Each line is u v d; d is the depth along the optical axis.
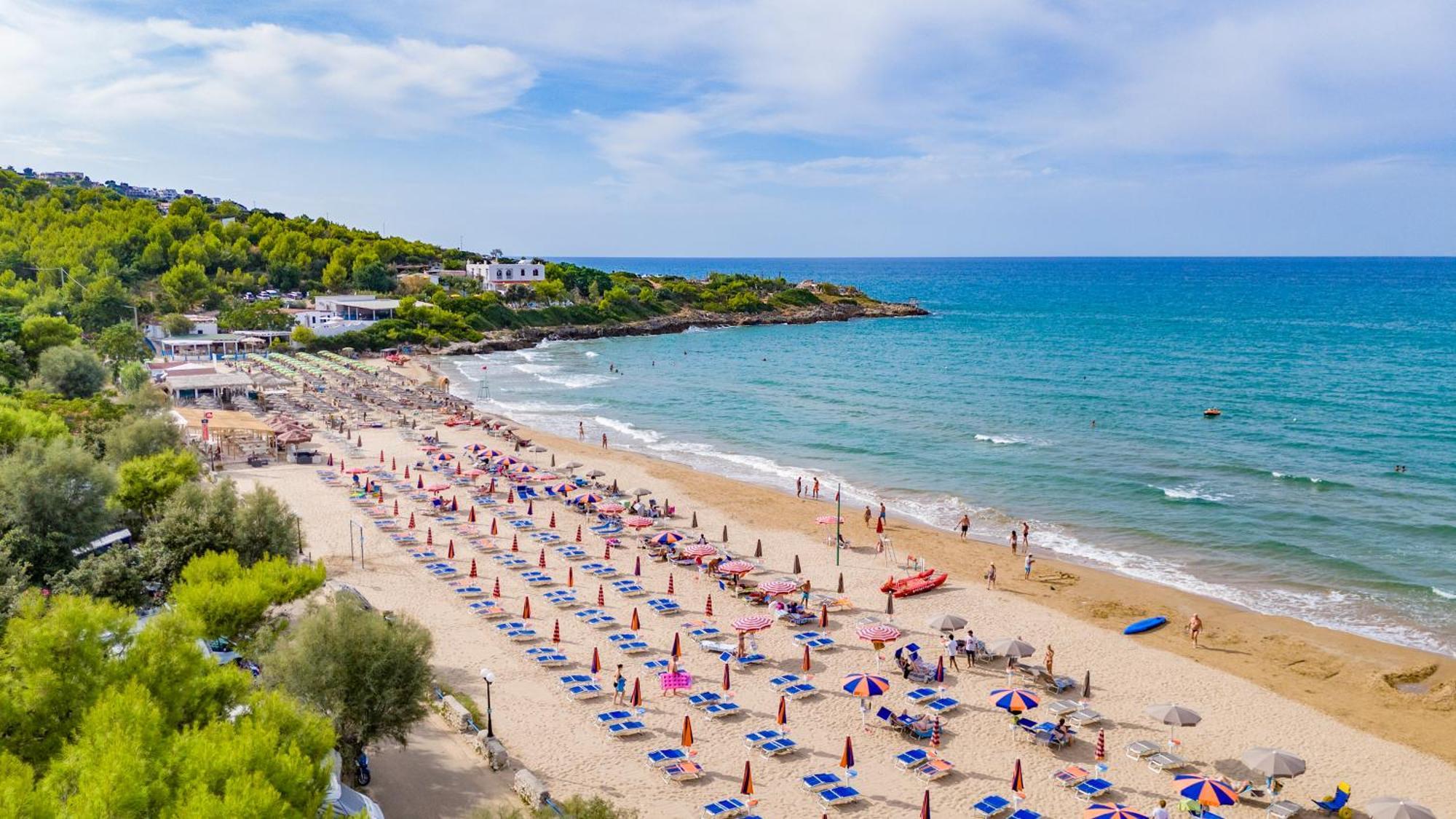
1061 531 51.44
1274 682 32.72
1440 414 84.44
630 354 149.25
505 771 25.62
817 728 28.84
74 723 18.20
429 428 80.50
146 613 30.39
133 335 100.44
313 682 23.31
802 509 56.31
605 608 38.72
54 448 36.00
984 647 34.31
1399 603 40.38
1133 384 106.69
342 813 19.98
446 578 41.75
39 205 180.25
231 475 60.19
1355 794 25.75
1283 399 94.19
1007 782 25.92
